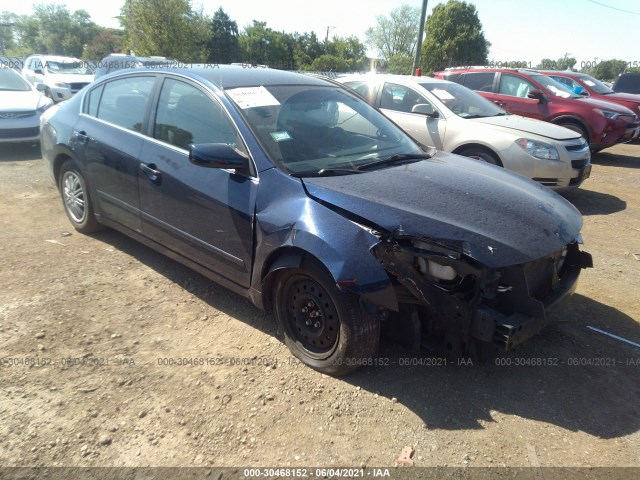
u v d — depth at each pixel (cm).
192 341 319
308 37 6197
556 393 283
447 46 4850
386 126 401
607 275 449
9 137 815
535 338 337
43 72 1523
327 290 267
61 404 259
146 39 3027
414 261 261
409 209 269
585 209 675
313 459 232
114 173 398
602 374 302
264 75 381
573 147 625
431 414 262
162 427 247
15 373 280
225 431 246
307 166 310
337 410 262
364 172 317
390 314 287
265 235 288
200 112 344
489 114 703
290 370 293
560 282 308
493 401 274
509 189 318
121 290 379
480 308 259
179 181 339
